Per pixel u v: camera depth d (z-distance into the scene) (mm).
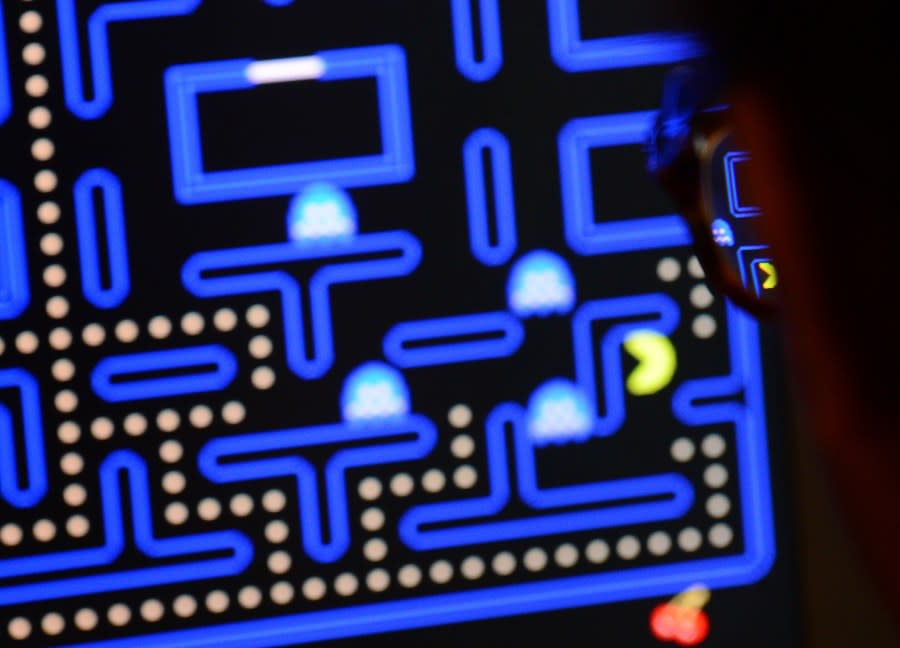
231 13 966
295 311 978
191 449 979
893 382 271
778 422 997
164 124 967
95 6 963
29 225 967
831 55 270
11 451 973
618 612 996
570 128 981
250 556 982
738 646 1000
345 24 970
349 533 985
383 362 982
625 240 987
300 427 981
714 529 998
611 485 993
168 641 981
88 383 973
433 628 990
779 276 296
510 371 986
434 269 981
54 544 976
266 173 972
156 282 972
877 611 991
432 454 986
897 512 273
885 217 266
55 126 965
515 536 991
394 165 976
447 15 975
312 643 986
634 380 991
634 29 981
